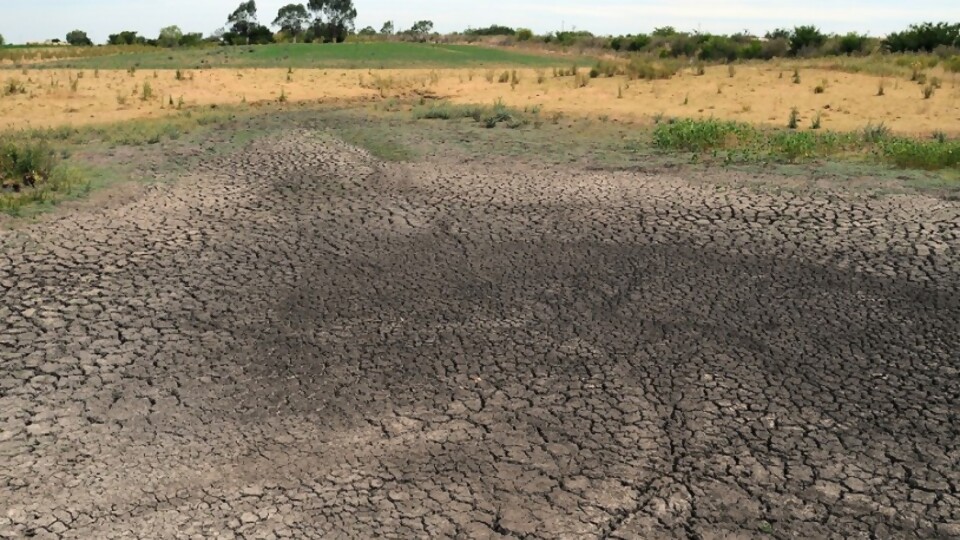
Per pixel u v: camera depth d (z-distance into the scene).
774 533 3.92
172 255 7.03
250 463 4.46
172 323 5.92
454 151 10.52
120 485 4.29
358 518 4.03
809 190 8.38
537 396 5.03
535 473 4.35
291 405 4.98
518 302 6.20
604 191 8.55
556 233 7.45
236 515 4.06
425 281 6.57
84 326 5.85
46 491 4.24
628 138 11.55
